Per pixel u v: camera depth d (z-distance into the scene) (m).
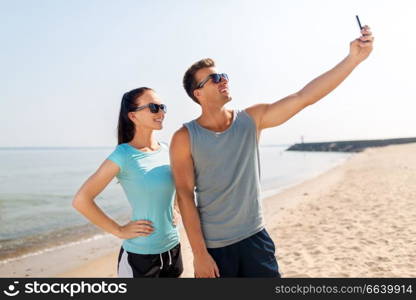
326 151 107.69
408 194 11.02
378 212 8.69
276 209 11.56
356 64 2.46
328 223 8.15
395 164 26.75
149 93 2.61
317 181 21.19
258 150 2.56
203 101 2.46
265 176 28.52
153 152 2.62
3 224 10.53
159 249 2.50
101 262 6.47
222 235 2.36
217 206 2.37
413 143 83.56
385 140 92.69
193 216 2.37
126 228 2.44
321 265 5.16
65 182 24.61
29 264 6.46
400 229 6.82
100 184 2.40
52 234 9.09
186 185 2.39
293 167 39.47
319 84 2.46
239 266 2.40
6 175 30.55
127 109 2.58
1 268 6.24
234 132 2.38
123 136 2.63
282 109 2.47
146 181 2.43
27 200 15.91
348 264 5.12
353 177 20.16
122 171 2.45
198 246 2.32
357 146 98.44
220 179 2.34
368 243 6.11
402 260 5.12
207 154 2.31
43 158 72.75
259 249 2.41
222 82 2.43
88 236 8.70
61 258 6.82
